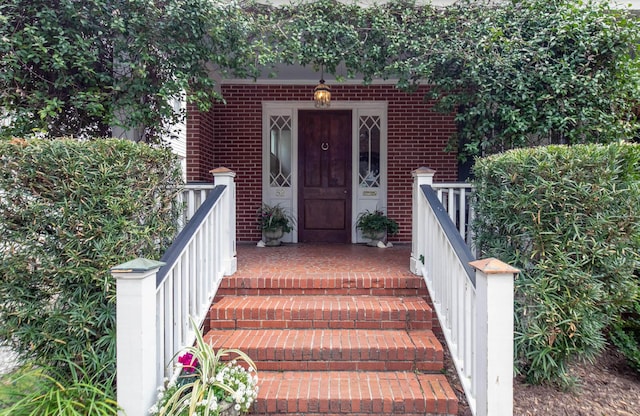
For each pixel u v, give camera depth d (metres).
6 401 2.24
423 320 3.09
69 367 2.41
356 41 3.77
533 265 2.72
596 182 2.55
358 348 2.75
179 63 3.28
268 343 2.82
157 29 3.11
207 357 2.26
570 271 2.55
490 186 3.03
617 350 3.32
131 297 2.06
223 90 6.24
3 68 2.80
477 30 3.69
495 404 2.06
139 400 2.05
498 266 2.08
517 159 2.72
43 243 2.34
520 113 3.74
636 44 3.58
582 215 2.57
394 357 2.74
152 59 3.12
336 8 3.79
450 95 3.95
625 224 2.54
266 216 5.97
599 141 3.66
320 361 2.77
